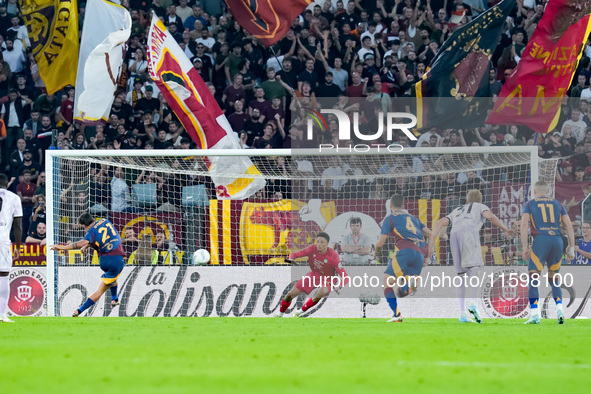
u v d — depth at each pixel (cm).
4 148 3794
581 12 2847
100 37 3316
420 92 3088
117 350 1184
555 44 2872
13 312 2808
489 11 2998
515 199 2741
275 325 1984
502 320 2366
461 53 3042
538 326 1956
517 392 725
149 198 3138
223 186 2970
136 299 2744
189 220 2886
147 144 3788
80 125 3838
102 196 3156
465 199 2723
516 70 2914
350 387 752
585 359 1084
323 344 1309
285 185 3183
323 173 3019
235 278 2723
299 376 845
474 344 1334
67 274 2786
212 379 812
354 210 2833
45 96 3875
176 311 2728
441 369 933
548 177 3077
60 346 1266
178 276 2741
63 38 3531
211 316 2706
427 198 2894
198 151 2806
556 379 837
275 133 3841
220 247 2836
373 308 2642
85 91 3238
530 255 2078
